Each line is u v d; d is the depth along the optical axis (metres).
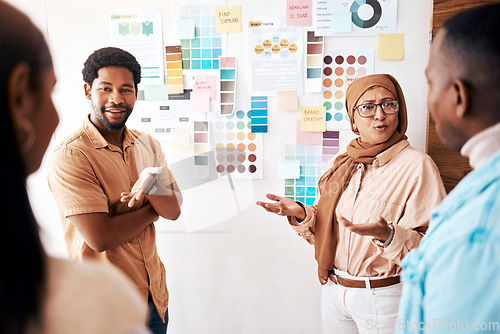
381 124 1.48
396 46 1.75
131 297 0.48
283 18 1.80
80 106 1.94
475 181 0.56
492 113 0.58
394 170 1.45
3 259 0.38
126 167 1.50
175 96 1.91
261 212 1.92
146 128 1.94
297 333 1.95
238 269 1.96
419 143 1.78
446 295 0.52
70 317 0.43
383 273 1.42
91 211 1.32
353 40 1.78
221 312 1.98
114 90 1.47
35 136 0.43
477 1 1.62
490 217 0.52
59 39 1.91
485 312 0.50
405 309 0.61
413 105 1.77
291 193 1.89
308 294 1.93
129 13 1.88
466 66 0.58
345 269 1.49
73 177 1.33
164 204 1.50
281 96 1.84
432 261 0.56
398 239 1.29
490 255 0.50
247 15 1.82
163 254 1.99
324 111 1.83
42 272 0.41
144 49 1.89
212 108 1.89
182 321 2.00
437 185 1.40
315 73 1.81
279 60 1.83
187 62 1.88
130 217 1.42
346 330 1.56
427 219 1.37
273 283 1.94
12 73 0.39
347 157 1.58
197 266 1.97
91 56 1.49
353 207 1.50
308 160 1.86
